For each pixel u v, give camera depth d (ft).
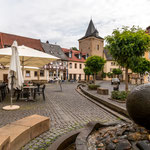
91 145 7.88
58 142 8.29
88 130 9.39
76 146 7.24
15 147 7.89
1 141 6.44
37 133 10.37
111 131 8.96
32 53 25.58
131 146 6.78
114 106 18.45
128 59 23.67
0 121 13.79
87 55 151.23
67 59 123.95
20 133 8.39
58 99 28.35
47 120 11.57
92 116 16.30
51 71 110.42
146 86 7.16
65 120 14.58
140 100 6.89
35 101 25.41
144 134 7.46
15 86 19.65
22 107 20.31
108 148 7.07
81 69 137.49
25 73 92.79
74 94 37.24
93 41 158.92
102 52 167.53
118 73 128.26
